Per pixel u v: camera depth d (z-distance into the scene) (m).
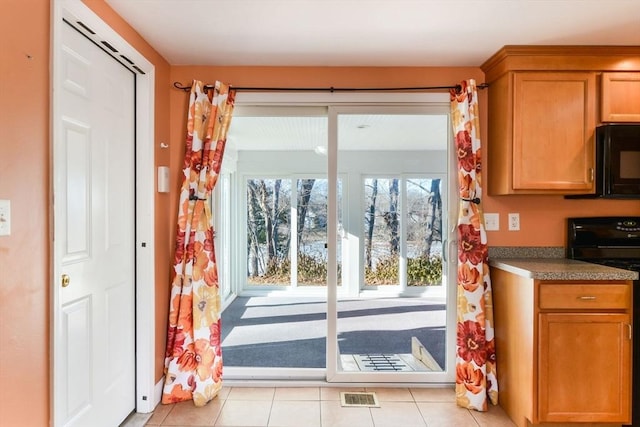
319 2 1.79
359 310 3.59
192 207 2.46
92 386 1.86
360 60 2.49
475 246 2.40
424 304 2.87
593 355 2.00
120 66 2.10
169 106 2.55
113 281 2.04
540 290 2.00
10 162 1.23
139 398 2.28
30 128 1.32
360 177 2.81
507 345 2.29
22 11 1.28
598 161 2.26
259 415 2.26
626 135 2.21
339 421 2.20
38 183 1.36
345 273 2.85
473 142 2.44
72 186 1.70
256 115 2.68
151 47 2.27
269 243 4.99
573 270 2.03
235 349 3.26
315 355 3.10
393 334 3.33
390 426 2.16
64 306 1.64
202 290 2.44
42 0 1.38
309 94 2.59
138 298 2.27
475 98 2.44
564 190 2.30
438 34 2.12
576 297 2.00
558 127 2.29
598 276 1.98
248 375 2.70
